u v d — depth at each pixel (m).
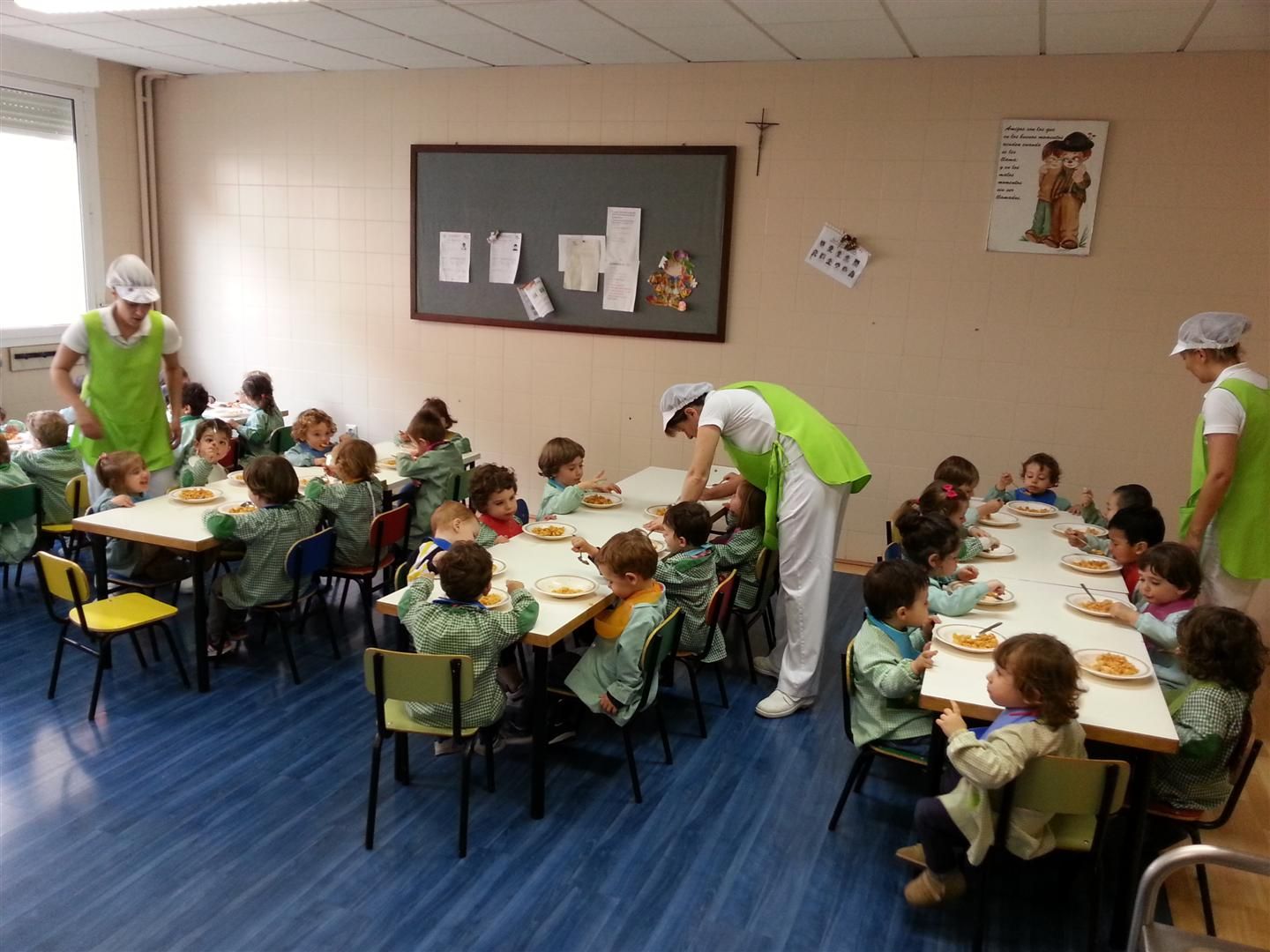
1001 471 4.74
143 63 5.57
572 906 2.36
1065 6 3.52
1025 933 2.33
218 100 5.88
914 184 4.60
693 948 2.24
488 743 2.83
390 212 5.64
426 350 5.75
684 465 5.31
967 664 2.38
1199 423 3.18
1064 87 4.30
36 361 5.51
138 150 5.97
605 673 2.79
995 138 4.43
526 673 3.47
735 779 2.99
